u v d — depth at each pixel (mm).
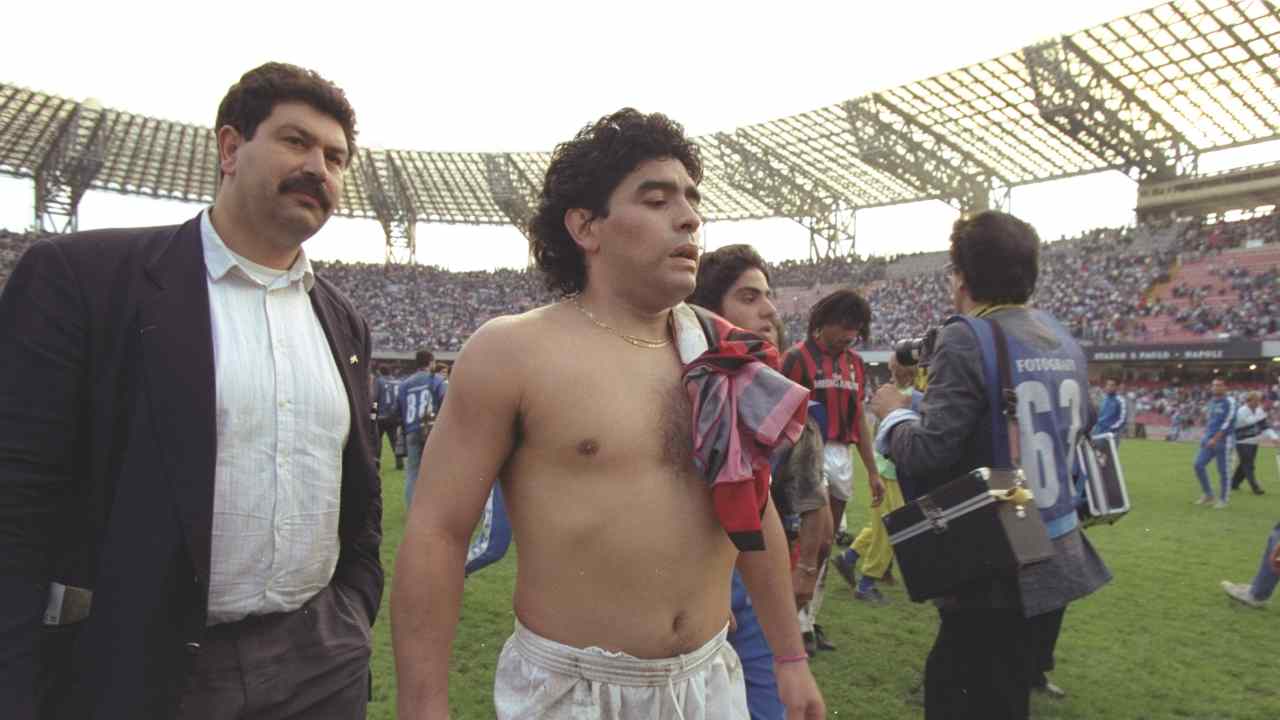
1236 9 26281
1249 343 27375
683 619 1422
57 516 1609
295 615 1822
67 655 1595
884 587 6070
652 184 1460
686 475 1439
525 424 1409
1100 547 7660
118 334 1653
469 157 47125
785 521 2980
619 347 1488
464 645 4633
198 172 45469
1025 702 2400
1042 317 2652
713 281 2916
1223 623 5250
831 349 4762
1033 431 2414
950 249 2771
